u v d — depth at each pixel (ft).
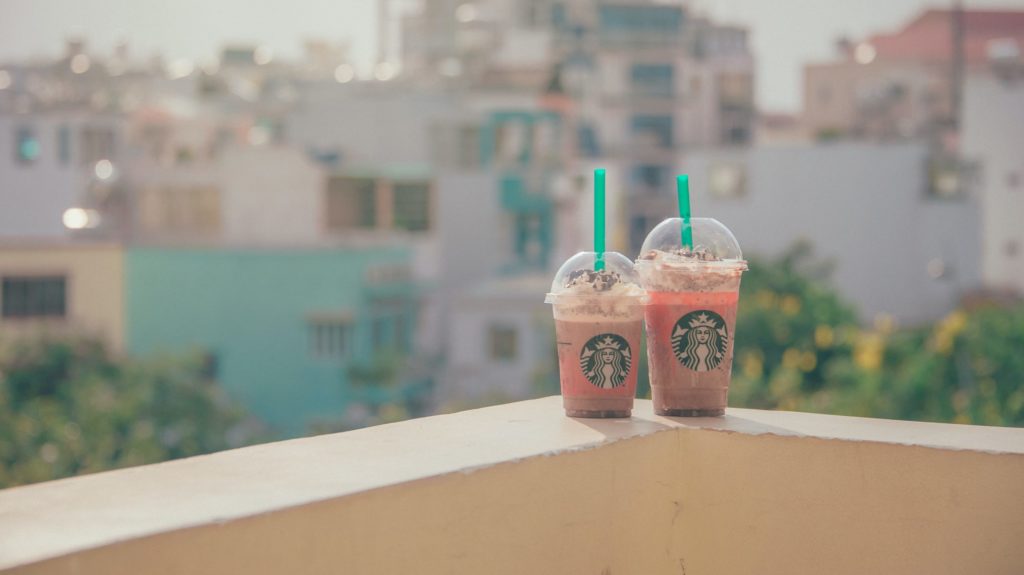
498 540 6.65
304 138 127.54
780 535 7.77
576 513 7.18
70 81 145.89
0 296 82.99
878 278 143.02
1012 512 7.19
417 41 150.51
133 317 89.51
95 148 126.93
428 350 112.88
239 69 157.99
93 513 5.42
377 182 112.68
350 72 142.31
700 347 8.36
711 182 145.07
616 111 163.73
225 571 5.35
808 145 143.02
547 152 127.24
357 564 5.88
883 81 176.96
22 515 5.38
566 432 7.68
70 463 60.90
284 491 5.86
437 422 8.09
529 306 104.27
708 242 8.57
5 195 125.59
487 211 126.11
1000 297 137.18
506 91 126.62
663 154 161.79
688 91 165.48
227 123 127.03
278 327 96.99
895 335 51.16
